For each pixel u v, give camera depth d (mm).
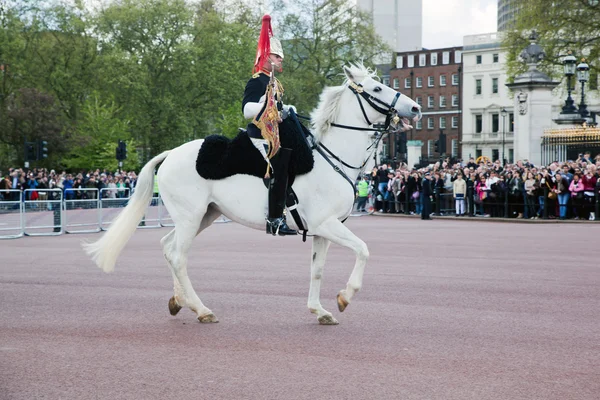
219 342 7488
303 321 8555
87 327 8234
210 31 63219
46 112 54656
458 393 5781
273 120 8094
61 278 12211
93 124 55281
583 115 35469
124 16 59562
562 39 45344
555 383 6051
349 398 5672
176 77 61219
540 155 33156
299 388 5918
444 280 11836
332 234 8195
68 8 61812
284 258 15062
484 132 108125
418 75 117125
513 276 12328
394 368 6488
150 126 60344
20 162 57531
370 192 36000
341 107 8484
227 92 61844
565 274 12586
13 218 21844
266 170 8227
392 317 8773
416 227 25203
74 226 23672
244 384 6031
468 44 109688
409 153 58875
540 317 8766
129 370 6445
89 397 5711
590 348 7211
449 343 7422
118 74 58312
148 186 8734
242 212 8414
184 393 5801
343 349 7180
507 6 49531
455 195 31156
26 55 59969
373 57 63000
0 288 11109
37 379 6184
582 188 26734
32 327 8234
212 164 8438
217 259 14875
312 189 8234
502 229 23781
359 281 8078
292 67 60969
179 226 8586
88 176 36750
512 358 6828
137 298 10180
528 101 33469
